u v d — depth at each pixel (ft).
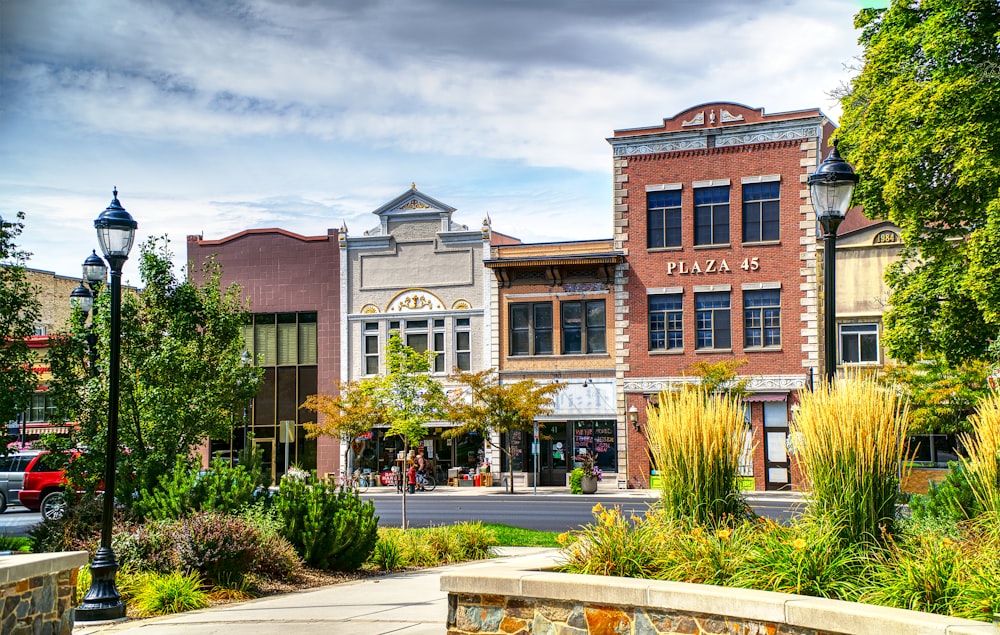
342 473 156.15
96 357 66.74
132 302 65.41
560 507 107.14
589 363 146.51
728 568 29.43
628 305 144.66
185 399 64.49
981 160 69.82
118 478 59.82
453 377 138.31
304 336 162.50
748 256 139.33
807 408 30.58
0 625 31.78
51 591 35.42
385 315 157.79
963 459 32.68
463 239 155.02
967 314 76.28
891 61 79.87
